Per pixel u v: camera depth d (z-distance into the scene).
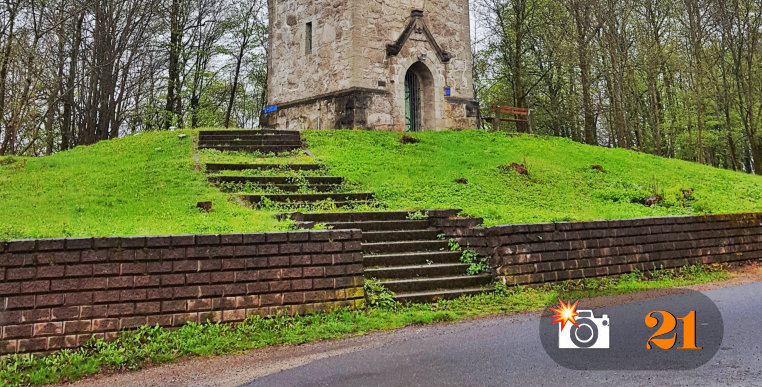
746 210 13.83
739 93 26.94
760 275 9.62
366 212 10.07
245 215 9.78
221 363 5.27
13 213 9.91
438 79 23.19
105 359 5.31
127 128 33.22
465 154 17.56
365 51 21.16
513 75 33.97
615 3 27.67
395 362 5.05
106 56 24.52
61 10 22.50
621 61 29.56
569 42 29.23
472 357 5.13
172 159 14.57
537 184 14.93
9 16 21.41
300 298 6.54
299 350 5.59
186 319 5.99
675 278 9.20
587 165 17.41
